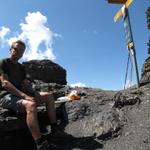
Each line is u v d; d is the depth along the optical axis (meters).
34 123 2.05
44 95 2.28
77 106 2.63
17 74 2.30
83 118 2.52
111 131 2.31
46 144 2.05
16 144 2.28
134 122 2.42
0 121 2.19
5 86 2.18
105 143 2.24
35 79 3.57
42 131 2.36
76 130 2.40
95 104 2.69
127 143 2.20
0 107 2.30
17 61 2.33
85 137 2.30
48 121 2.43
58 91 3.02
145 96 2.80
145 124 2.37
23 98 2.14
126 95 2.74
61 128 2.45
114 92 3.09
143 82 3.24
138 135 2.26
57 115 2.53
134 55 3.19
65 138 2.28
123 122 2.41
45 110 2.41
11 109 2.24
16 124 2.24
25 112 2.16
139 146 2.14
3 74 2.21
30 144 2.31
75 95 2.77
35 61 3.64
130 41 3.24
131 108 2.61
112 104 2.65
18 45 2.27
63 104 2.54
